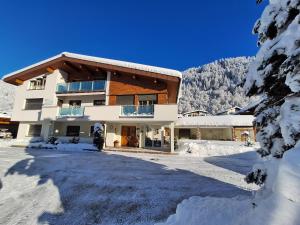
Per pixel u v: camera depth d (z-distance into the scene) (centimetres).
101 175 771
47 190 651
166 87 1739
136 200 546
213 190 621
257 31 415
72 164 959
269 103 400
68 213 513
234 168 1016
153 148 1772
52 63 2014
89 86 1952
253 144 1873
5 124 2572
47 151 1462
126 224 444
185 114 4344
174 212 480
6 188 683
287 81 290
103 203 543
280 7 359
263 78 356
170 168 955
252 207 321
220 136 2816
